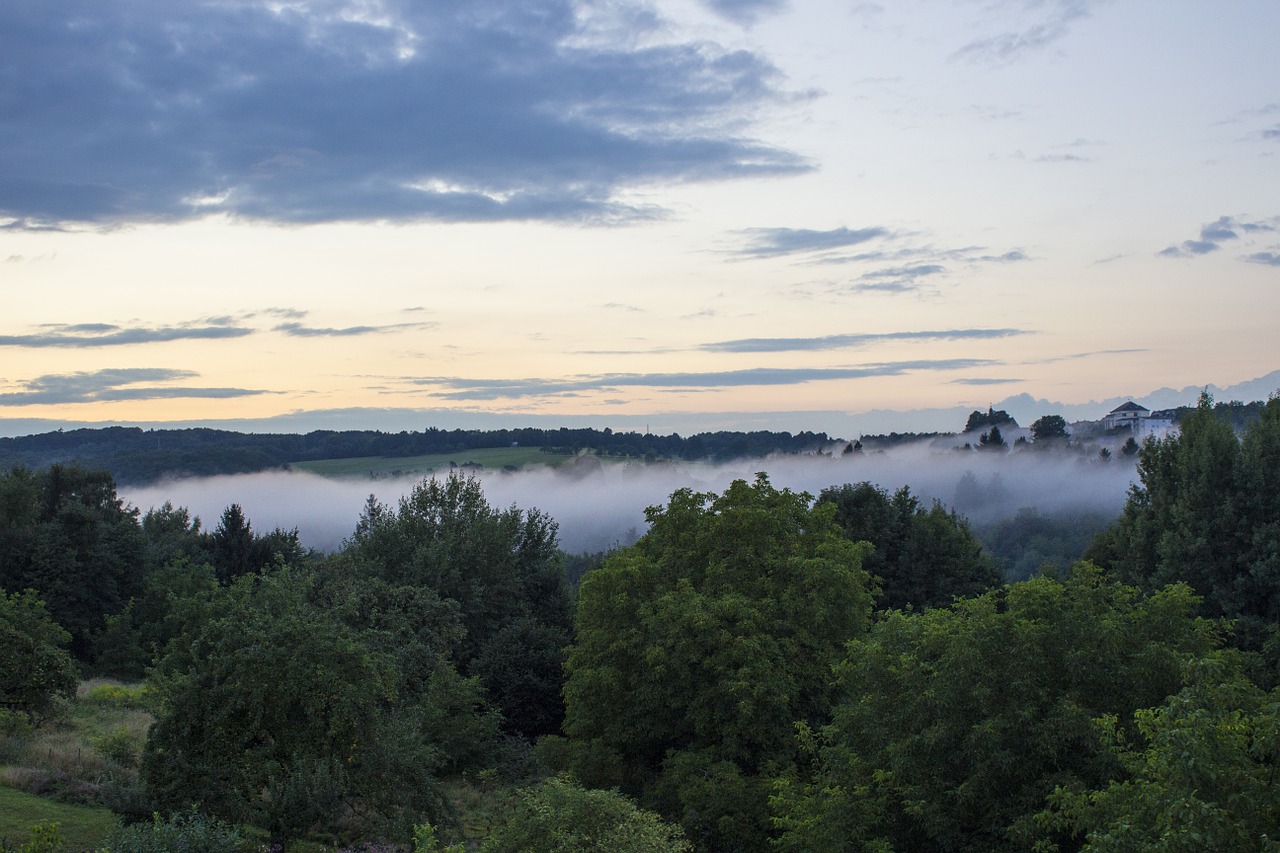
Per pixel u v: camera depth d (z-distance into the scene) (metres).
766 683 23.69
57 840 13.79
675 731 26.67
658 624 26.20
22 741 23.88
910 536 46.00
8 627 26.39
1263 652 24.77
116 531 55.94
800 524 30.83
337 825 20.84
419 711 27.28
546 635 39.88
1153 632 16.34
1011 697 15.51
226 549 65.38
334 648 19.34
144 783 19.20
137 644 48.97
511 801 24.31
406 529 46.56
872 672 18.31
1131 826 10.40
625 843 14.12
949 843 15.80
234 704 18.50
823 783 18.81
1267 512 33.34
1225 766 10.19
